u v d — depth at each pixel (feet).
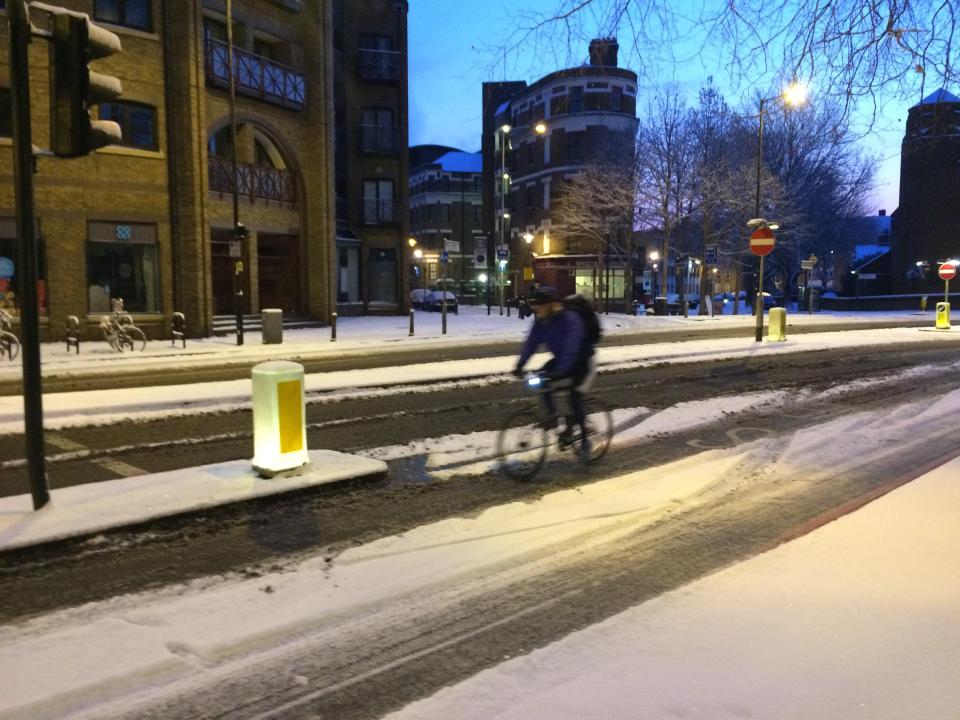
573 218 135.64
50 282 66.08
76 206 67.00
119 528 17.31
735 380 42.78
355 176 123.44
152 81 70.49
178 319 64.23
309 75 94.89
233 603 13.80
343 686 10.98
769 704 9.60
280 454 21.18
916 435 28.45
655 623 12.24
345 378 41.52
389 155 124.57
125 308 71.00
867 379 43.27
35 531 16.55
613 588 14.49
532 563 15.80
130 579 14.97
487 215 209.56
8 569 15.42
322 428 29.66
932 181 162.30
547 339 22.47
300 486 20.36
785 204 127.54
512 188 182.91
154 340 71.31
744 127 116.37
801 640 11.43
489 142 206.69
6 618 13.21
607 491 21.17
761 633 11.71
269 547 16.78
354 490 21.17
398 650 12.05
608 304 142.61
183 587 14.57
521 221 177.88
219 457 25.12
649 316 120.57
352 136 123.13
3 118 63.67
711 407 34.17
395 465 23.94
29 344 17.72
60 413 31.48
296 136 93.56
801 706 9.55
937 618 12.11
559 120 156.15
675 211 124.67
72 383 41.78
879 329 88.48
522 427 22.94
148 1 70.28
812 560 14.80
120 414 31.78
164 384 41.52
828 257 212.64
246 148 87.45
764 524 18.31
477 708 10.03
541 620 13.12
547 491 21.22
